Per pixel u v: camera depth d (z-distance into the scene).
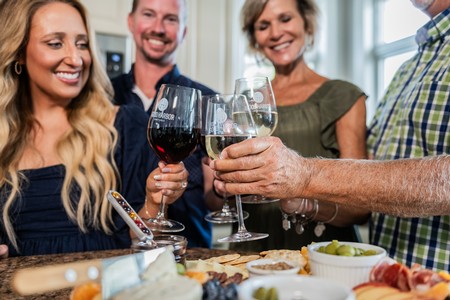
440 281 0.63
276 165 0.84
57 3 1.26
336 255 0.70
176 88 0.94
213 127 0.90
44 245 1.20
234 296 0.59
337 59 2.89
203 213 1.49
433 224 1.09
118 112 1.40
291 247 1.46
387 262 0.68
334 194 0.89
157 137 0.93
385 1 2.81
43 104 1.33
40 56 1.22
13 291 0.77
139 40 1.92
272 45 1.63
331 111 1.48
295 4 1.61
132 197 1.29
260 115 1.05
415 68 1.24
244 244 1.53
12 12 1.23
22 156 1.28
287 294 0.57
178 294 0.55
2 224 1.20
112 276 0.61
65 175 1.25
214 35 2.56
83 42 1.31
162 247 0.72
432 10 1.19
